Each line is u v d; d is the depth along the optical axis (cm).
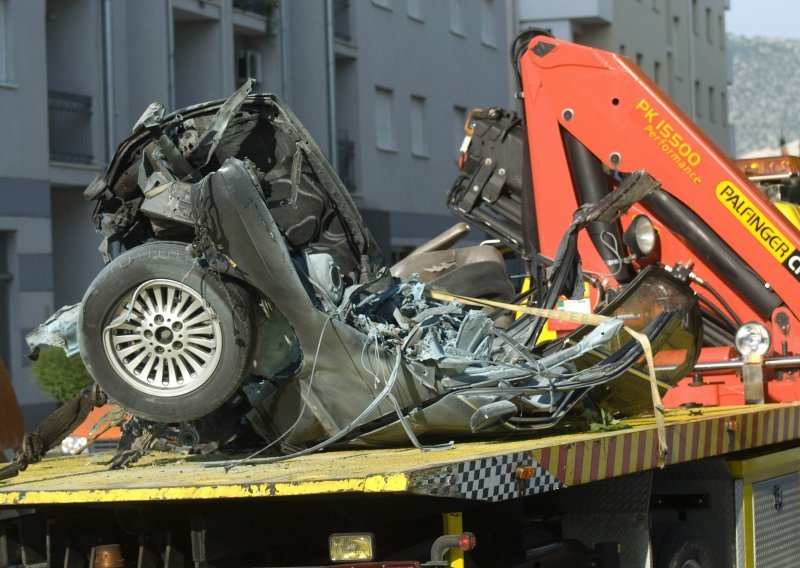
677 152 1088
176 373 676
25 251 2705
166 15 3103
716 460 824
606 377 750
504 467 583
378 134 4038
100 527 652
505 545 671
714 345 1091
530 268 1130
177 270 664
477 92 4559
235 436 718
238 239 660
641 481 730
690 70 6500
